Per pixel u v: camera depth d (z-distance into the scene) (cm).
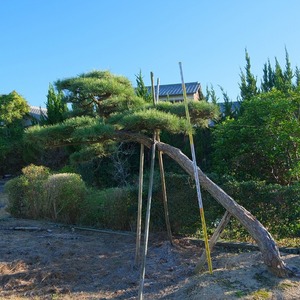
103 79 717
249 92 1716
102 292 550
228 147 1016
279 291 464
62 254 730
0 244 812
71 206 1056
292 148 955
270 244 520
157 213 882
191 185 841
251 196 789
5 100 2272
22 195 1134
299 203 759
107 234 916
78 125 638
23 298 534
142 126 636
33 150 1820
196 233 848
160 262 670
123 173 1390
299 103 984
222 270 557
